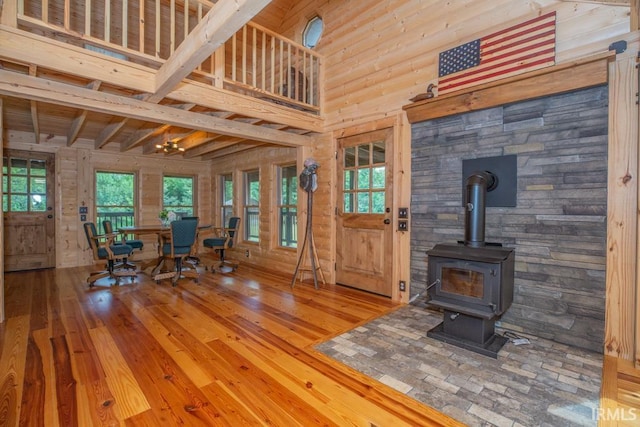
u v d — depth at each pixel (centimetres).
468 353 235
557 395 183
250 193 643
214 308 336
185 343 251
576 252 248
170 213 525
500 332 273
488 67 291
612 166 232
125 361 221
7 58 218
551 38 258
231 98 339
